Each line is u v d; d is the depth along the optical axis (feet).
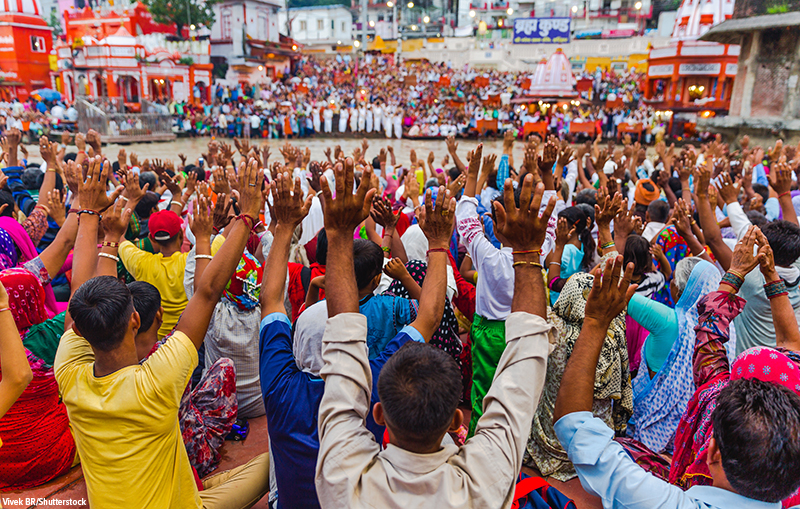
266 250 13.93
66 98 110.32
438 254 6.38
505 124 97.60
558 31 136.46
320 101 107.65
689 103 87.61
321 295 11.89
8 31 111.75
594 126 88.69
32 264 9.81
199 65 107.34
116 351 6.47
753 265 7.45
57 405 9.48
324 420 4.87
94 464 6.57
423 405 4.42
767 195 21.89
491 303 10.39
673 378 9.77
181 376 6.61
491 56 141.59
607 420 9.96
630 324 11.82
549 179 14.17
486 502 4.52
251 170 7.13
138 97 104.32
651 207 17.29
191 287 11.55
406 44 156.97
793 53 51.44
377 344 9.02
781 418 4.59
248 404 11.93
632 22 182.29
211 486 8.82
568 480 10.21
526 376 5.08
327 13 202.18
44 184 16.33
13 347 6.40
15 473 9.14
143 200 16.94
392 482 4.50
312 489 6.28
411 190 17.22
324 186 5.24
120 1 122.62
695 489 5.09
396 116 96.68
